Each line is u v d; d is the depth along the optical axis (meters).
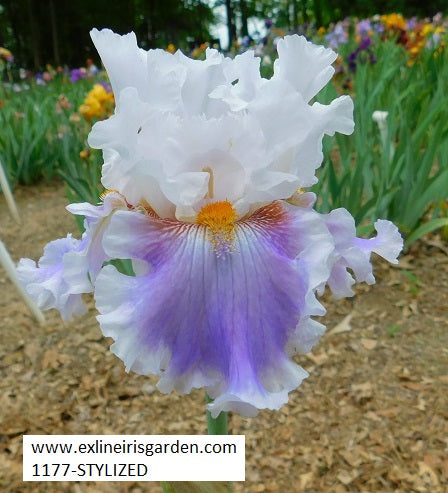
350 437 0.40
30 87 1.88
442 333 0.49
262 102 0.19
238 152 0.19
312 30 1.96
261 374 0.18
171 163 0.19
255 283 0.18
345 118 0.21
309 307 0.18
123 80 0.20
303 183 0.21
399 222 0.59
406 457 0.38
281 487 0.37
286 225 0.20
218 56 0.21
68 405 0.44
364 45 1.12
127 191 0.20
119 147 0.18
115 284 0.18
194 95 0.20
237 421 0.42
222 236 0.19
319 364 0.47
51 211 0.85
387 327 0.51
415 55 1.15
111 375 0.47
